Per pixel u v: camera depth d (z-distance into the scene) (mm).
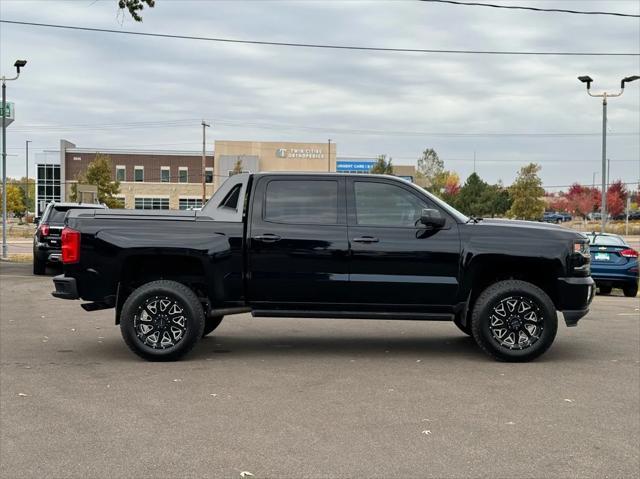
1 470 4293
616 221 84000
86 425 5223
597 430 5145
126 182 82000
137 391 6250
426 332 9836
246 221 7762
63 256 7711
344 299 7715
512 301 7578
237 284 7711
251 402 5883
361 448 4707
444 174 100125
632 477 4203
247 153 86250
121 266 7645
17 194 105188
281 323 10695
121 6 15992
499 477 4188
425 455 4570
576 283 7609
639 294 16734
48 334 9391
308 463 4418
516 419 5414
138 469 4312
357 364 7504
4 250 25469
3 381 6617
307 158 88062
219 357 7879
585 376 6934
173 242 7645
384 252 7645
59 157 83375
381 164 78562
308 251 7668
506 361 7609
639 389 6398
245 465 4379
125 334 7516
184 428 5152
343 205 7809
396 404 5836
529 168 56500
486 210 64938
